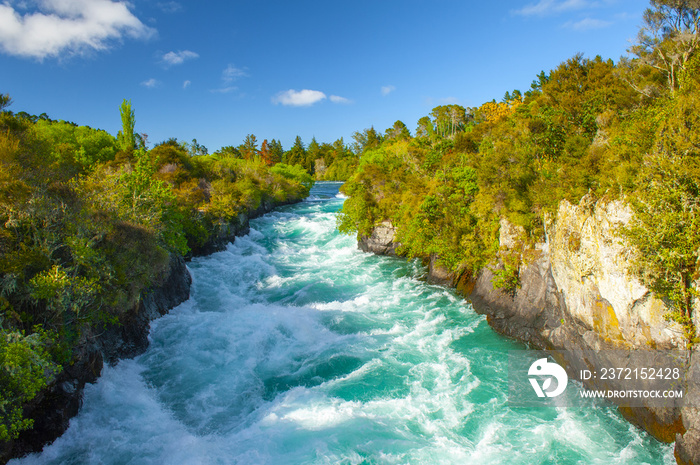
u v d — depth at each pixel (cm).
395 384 1922
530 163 2739
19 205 1494
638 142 1734
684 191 1417
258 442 1524
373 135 17375
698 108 1468
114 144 6384
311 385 1934
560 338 2009
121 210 2261
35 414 1414
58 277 1468
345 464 1402
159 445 1513
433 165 4991
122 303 1936
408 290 3222
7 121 1858
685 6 2512
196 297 3108
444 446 1502
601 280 1720
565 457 1427
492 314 2533
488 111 7819
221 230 4528
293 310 2745
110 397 1752
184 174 5484
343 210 4756
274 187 8281
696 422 1288
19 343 1200
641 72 3225
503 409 1716
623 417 1606
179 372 2030
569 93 3106
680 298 1391
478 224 2933
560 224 2030
